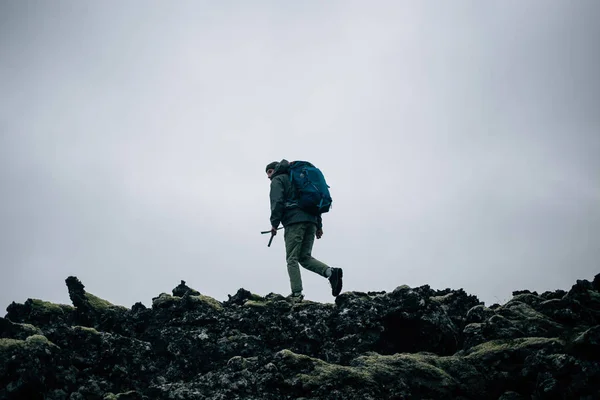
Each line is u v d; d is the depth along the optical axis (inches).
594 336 308.5
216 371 349.4
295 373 332.5
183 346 378.6
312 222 472.1
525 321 369.1
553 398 303.9
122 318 402.9
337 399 319.3
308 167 481.7
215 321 399.2
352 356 367.2
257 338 383.2
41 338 332.8
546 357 319.9
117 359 352.5
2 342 327.0
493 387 335.0
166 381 353.4
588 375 299.9
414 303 389.4
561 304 383.6
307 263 471.2
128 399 317.7
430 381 334.0
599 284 399.2
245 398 319.0
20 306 385.4
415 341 387.2
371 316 388.8
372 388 325.1
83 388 326.6
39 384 317.1
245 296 445.4
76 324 398.3
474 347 360.2
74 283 411.5
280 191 468.1
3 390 311.7
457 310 419.2
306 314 399.9
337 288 449.4
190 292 439.2
